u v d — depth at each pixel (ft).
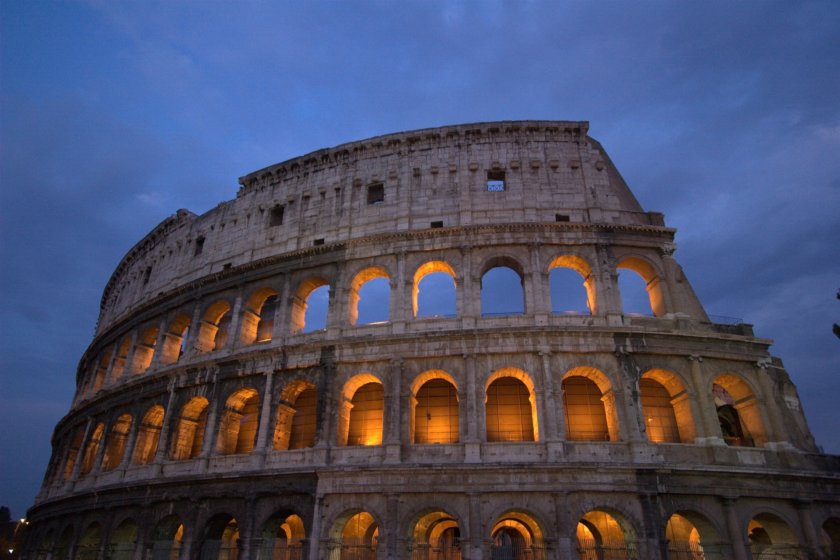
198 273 216.54
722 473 141.59
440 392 167.53
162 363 207.21
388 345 163.12
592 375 159.53
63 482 223.92
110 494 184.85
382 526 140.97
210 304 203.82
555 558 132.05
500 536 174.60
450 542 168.86
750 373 161.27
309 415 175.63
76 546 191.52
